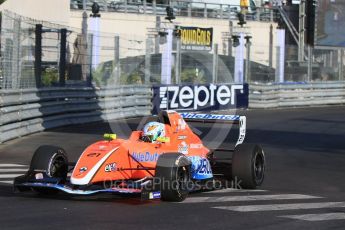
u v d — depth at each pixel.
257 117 98.00
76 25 122.56
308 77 134.75
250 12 157.12
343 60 145.12
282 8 166.12
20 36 63.53
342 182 43.88
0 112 58.81
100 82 93.44
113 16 127.94
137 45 122.00
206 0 165.88
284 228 27.80
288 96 125.06
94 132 71.50
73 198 34.16
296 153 59.47
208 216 29.98
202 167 37.19
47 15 117.75
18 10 112.62
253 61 128.50
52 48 81.50
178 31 120.56
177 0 143.00
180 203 33.31
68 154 53.75
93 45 87.31
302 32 148.75
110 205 32.19
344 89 137.88
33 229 26.34
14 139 62.75
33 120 68.12
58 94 74.31
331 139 71.44
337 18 139.75
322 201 35.66
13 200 33.31
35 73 69.56
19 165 47.56
